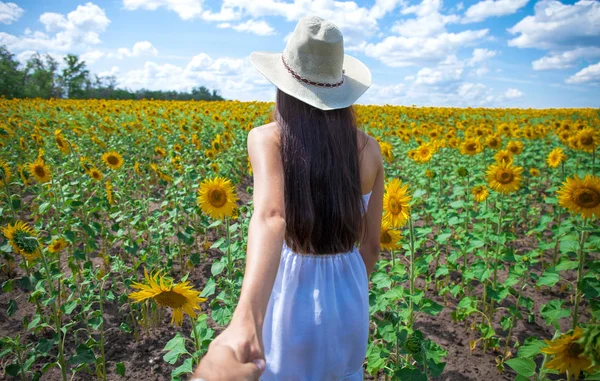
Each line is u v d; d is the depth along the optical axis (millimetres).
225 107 18688
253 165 1240
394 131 10891
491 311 3623
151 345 3420
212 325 3623
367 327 1504
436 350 2236
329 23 1330
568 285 4164
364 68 1530
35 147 8664
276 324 1399
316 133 1279
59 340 2695
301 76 1310
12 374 2607
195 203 4613
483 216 4059
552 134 11117
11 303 2871
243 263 3734
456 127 12828
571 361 1385
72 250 4617
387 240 2672
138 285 1629
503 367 3088
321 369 1395
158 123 12234
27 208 5969
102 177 5289
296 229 1316
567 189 2926
